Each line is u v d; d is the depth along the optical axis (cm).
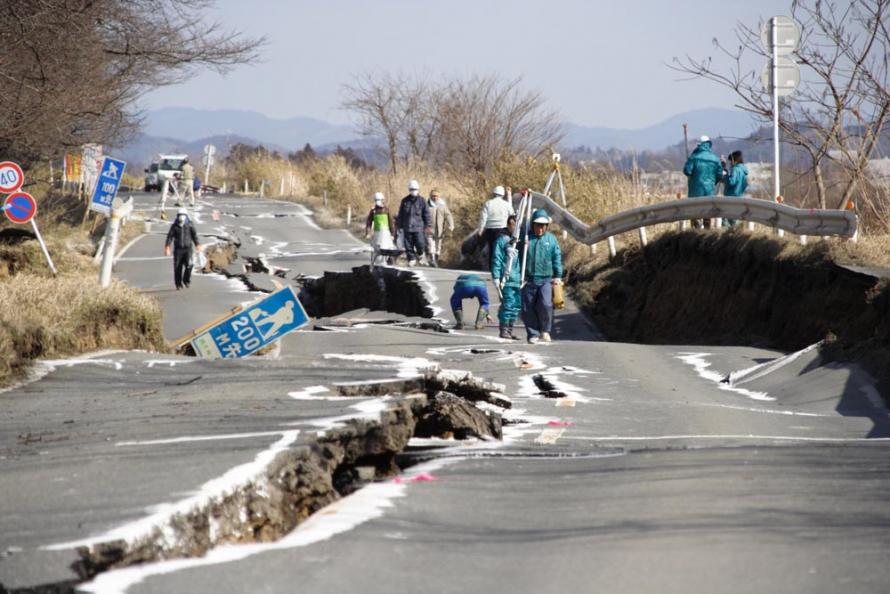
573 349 4284
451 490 1859
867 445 2384
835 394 3209
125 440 2002
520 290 4625
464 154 12788
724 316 4984
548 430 2647
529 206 4919
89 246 9131
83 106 7500
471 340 4638
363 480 1991
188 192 16288
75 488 1592
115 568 1318
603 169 8656
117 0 7756
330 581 1312
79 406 2434
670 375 3716
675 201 5897
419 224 8069
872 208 5247
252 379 2697
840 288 4162
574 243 7219
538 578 1336
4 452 1931
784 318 4512
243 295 6506
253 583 1295
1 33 6594
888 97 5359
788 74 5256
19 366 2866
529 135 12719
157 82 8419
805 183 5791
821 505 1714
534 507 1744
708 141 5869
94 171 12306
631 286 6069
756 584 1299
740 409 3083
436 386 2681
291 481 1712
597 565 1388
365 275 7575
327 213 13525
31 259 6203
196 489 1533
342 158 15662
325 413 2119
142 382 2761
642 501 1766
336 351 4297
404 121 15738
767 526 1576
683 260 5625
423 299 6344
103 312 3425
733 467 2056
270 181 19275
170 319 5331
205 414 2227
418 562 1402
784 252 4744
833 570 1348
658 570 1359
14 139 7319
